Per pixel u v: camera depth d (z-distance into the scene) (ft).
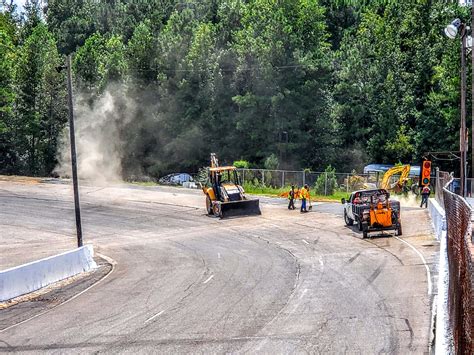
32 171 318.65
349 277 78.02
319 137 278.26
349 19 404.77
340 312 60.49
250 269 88.84
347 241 109.81
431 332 51.96
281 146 269.03
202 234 132.05
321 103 276.21
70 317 64.59
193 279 83.61
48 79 312.91
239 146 286.66
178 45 300.20
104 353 50.78
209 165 292.40
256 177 237.86
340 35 390.21
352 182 211.20
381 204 111.45
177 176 272.92
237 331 55.52
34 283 81.46
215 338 53.62
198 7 431.84
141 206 182.70
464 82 131.75
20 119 314.35
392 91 274.36
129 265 101.55
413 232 114.73
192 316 62.08
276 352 48.85
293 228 131.75
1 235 145.38
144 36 307.37
